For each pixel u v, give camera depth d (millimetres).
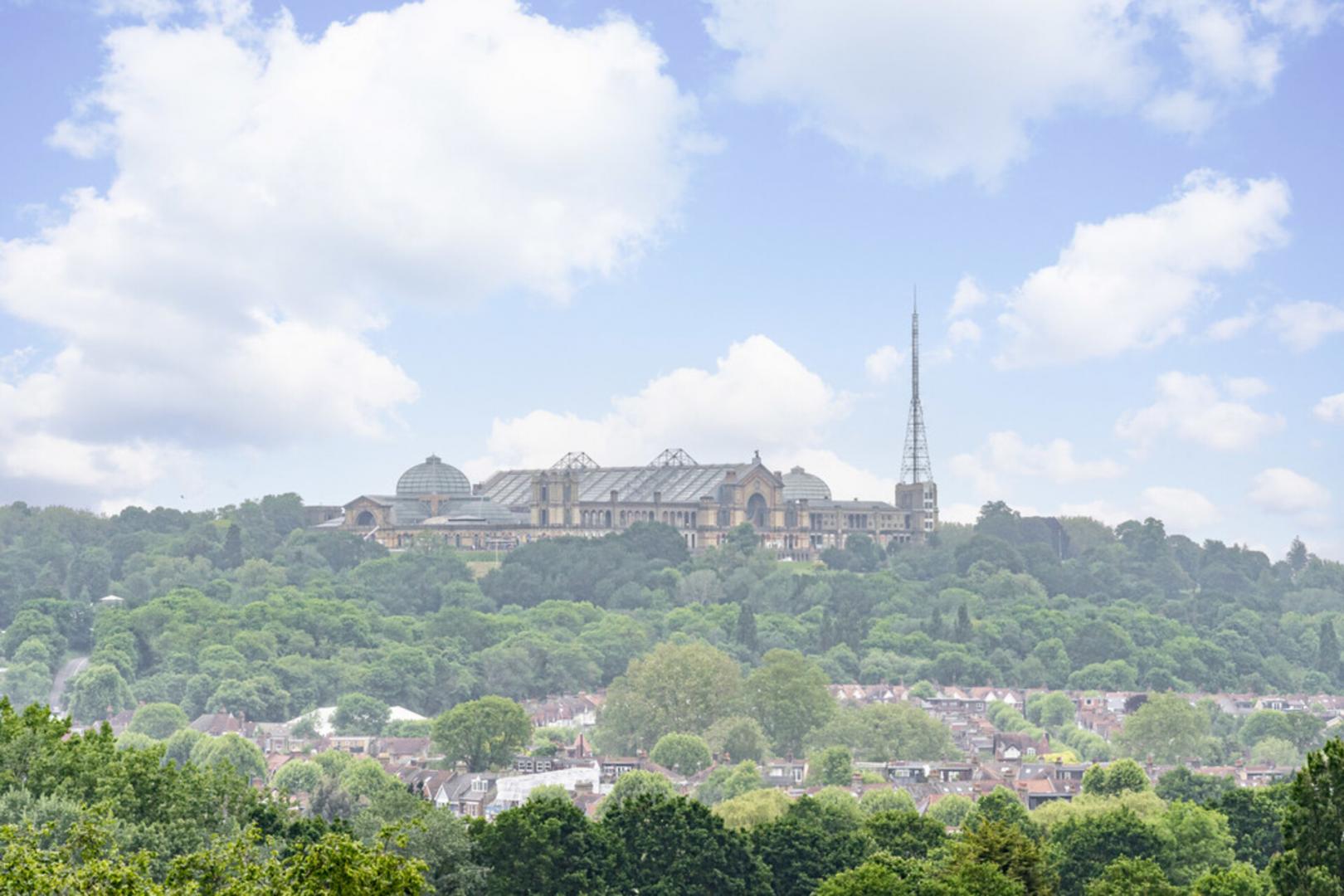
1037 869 193125
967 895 179875
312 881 111750
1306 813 169875
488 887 197250
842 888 190625
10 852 107562
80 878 107125
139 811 174500
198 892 111938
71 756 179000
